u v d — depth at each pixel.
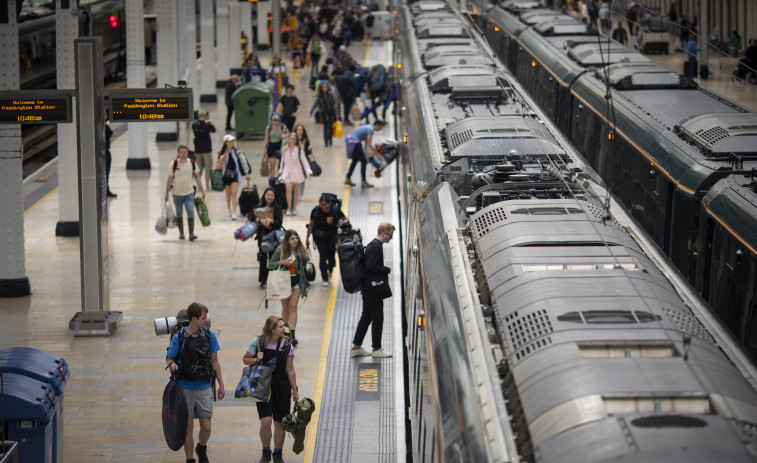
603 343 12.41
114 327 27.75
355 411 22.73
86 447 20.97
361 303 30.38
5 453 16.36
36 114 26.25
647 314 13.23
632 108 30.23
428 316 16.25
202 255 35.16
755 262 18.81
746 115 25.50
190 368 19.41
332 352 26.39
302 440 19.94
